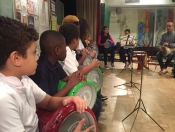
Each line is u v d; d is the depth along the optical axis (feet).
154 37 28.07
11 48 2.06
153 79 14.48
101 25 22.35
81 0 16.63
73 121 2.63
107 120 7.66
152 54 25.80
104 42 19.12
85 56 6.41
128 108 8.88
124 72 16.89
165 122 7.57
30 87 2.56
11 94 2.07
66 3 15.40
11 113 2.02
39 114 2.90
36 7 6.73
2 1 4.31
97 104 5.70
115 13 28.25
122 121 7.57
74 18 6.75
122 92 11.26
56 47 3.90
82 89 3.81
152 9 27.40
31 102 2.53
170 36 16.42
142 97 10.43
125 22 28.37
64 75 4.30
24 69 2.23
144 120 7.70
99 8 18.56
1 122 1.97
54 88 3.93
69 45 5.24
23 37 2.12
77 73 3.84
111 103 9.48
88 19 17.10
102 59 22.70
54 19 9.63
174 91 11.57
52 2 9.37
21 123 2.12
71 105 2.57
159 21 27.53
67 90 3.60
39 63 3.69
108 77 14.99
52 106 3.04
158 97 10.46
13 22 2.16
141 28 28.09
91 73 5.26
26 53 2.18
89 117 2.80
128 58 18.20
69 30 5.15
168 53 15.62
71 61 4.83
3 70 2.17
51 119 2.46
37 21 6.87
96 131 2.94
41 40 3.93
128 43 19.36
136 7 27.66
